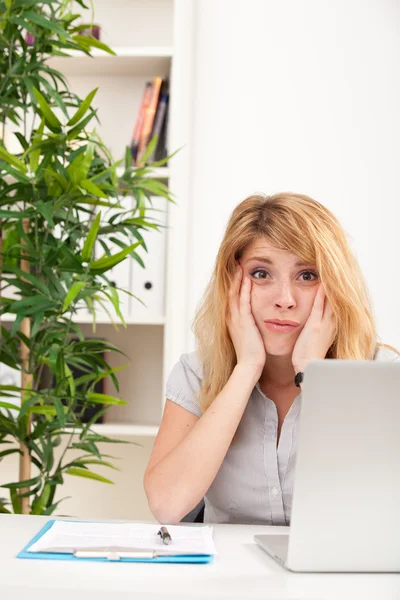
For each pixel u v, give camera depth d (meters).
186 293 2.62
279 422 1.54
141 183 2.24
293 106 2.79
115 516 2.79
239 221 1.52
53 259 2.00
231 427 1.37
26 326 2.24
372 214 2.77
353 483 0.96
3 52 2.08
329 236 1.48
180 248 2.59
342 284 1.46
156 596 0.85
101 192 1.91
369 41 2.78
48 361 2.10
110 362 2.80
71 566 0.95
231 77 2.80
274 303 1.48
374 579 0.95
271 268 1.49
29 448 2.11
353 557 0.98
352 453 0.95
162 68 2.75
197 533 1.15
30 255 2.15
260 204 1.53
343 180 2.79
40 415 2.42
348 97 2.79
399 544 0.97
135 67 2.74
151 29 2.83
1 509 2.11
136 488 2.79
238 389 1.41
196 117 2.80
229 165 2.79
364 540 0.97
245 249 1.52
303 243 1.46
